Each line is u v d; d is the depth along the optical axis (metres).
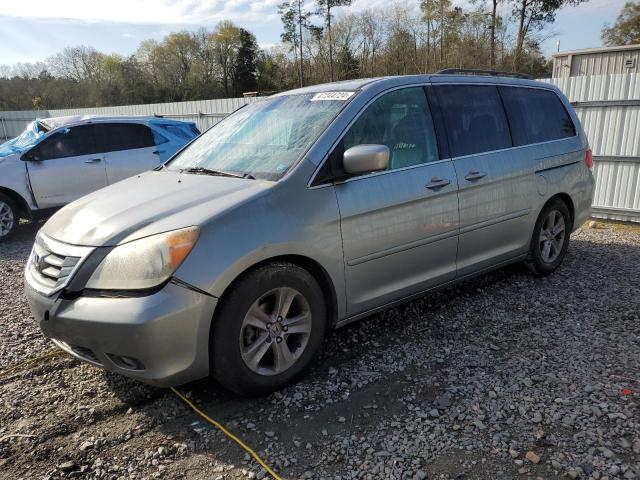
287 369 3.16
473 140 4.25
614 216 8.55
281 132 3.68
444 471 2.45
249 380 2.99
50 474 2.52
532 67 34.41
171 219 2.87
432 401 3.04
